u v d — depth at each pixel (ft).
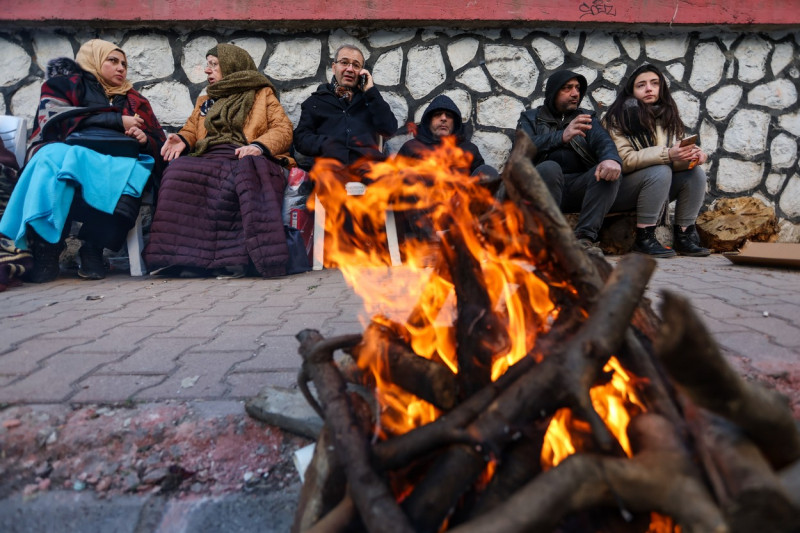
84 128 13.38
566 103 15.20
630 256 3.06
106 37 16.99
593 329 2.72
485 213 3.48
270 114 15.43
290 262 13.85
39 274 12.71
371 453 2.75
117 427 4.64
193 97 17.20
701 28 17.65
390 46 17.52
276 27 17.13
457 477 2.59
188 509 3.82
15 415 4.85
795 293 9.61
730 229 16.47
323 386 3.18
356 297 10.31
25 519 3.74
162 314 9.07
